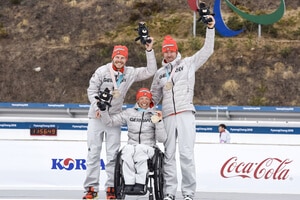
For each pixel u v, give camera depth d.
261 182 17.31
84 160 17.70
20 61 50.59
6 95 47.72
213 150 17.47
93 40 52.50
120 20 55.19
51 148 17.78
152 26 53.72
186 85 13.12
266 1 56.56
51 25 54.97
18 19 56.00
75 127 32.03
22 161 17.75
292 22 54.06
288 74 47.62
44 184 17.69
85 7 57.06
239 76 47.50
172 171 13.15
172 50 13.15
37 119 32.19
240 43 50.56
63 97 47.31
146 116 13.13
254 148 17.41
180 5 56.81
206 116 37.44
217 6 48.72
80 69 49.41
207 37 13.07
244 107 37.38
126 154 12.58
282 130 32.91
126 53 13.24
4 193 16.08
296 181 17.27
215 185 17.33
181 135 13.09
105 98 12.70
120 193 12.65
